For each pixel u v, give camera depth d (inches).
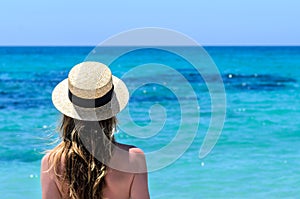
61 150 110.1
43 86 1050.7
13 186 347.9
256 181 363.3
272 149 468.1
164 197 326.3
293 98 884.0
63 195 111.3
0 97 855.7
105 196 111.1
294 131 563.2
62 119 110.8
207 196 330.0
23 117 641.0
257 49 3570.4
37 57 2353.6
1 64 1793.8
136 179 111.8
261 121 631.8
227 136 528.1
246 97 901.2
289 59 2246.6
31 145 470.3
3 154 436.1
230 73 1518.2
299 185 355.6
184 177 367.6
